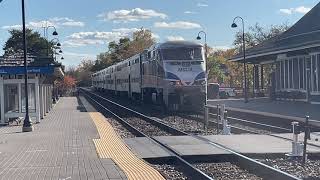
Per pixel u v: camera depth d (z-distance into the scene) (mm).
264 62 52844
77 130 23234
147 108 41406
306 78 39281
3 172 12562
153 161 15000
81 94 90812
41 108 31250
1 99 27703
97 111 39406
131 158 14523
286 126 24281
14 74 27000
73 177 11711
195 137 19891
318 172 12836
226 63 94125
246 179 12312
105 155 15164
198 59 34969
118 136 20578
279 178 11906
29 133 22297
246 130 22375
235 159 15195
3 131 23719
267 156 15320
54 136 20750
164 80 34750
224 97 62062
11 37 72938
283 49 37812
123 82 59688
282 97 44312
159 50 35750
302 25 43281
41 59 29812
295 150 14898
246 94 46656
